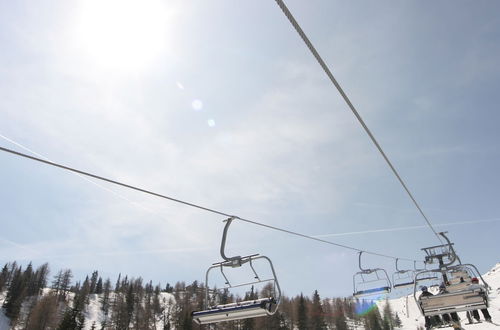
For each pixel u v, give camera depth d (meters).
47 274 129.75
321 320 95.19
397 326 123.50
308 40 4.46
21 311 103.44
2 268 133.25
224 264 9.18
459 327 11.09
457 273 12.98
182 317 86.31
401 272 16.53
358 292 17.14
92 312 120.00
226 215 10.05
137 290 135.25
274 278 8.32
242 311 7.77
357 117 7.58
